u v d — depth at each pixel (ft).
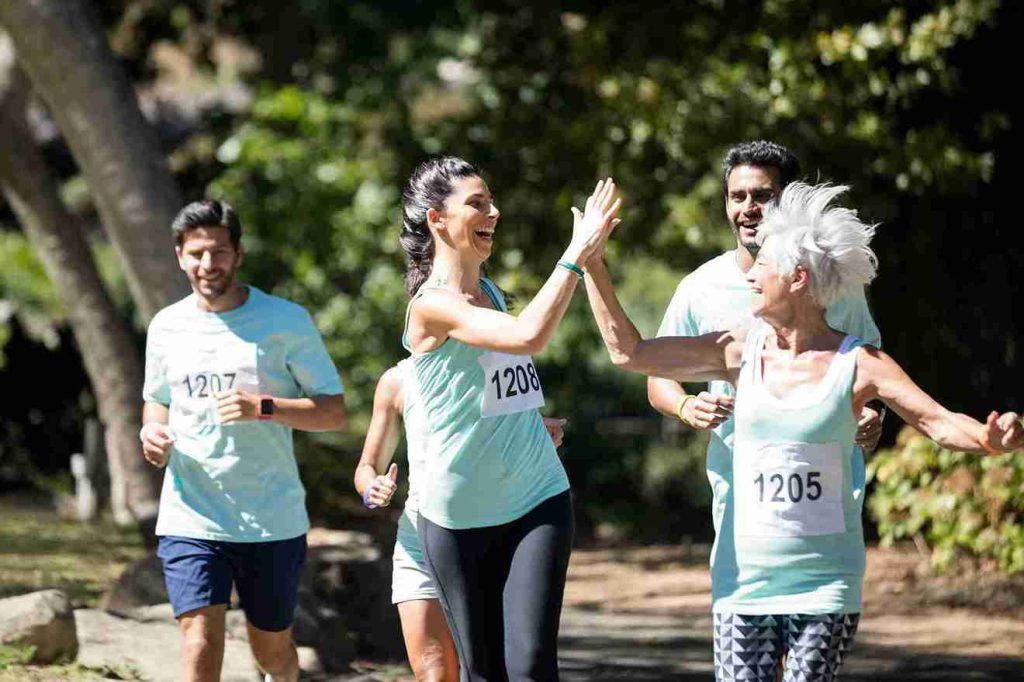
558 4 124.16
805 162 108.06
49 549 93.30
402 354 154.10
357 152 164.04
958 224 114.32
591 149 121.80
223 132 176.55
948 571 88.79
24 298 150.92
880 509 89.61
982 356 114.62
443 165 38.52
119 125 86.43
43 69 85.25
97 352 113.19
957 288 115.14
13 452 137.28
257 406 41.78
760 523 33.76
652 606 90.99
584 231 35.37
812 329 34.09
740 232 40.91
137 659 54.65
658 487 160.86
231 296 43.57
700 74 112.57
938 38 101.14
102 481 128.26
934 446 88.43
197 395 42.78
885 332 117.80
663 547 126.62
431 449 37.58
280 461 42.91
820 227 33.50
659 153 119.03
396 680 59.67
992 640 74.54
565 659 70.03
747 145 41.01
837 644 33.55
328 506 117.60
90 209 198.59
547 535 36.88
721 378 36.42
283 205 152.05
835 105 104.37
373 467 43.83
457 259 38.19
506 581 36.94
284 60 182.29
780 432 33.71
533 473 37.47
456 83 208.13
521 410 37.32
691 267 129.29
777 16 106.52
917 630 77.71
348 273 156.46
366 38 182.91
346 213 152.35
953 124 112.78
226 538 42.22
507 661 36.14
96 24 86.22
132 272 88.12
